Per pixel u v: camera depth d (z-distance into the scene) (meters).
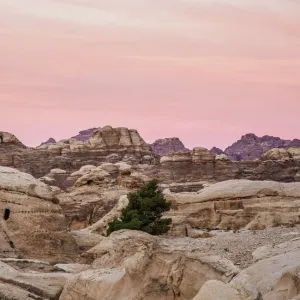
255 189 71.94
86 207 89.62
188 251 38.56
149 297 37.06
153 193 62.09
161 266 37.56
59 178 126.12
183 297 36.34
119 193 91.44
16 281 46.66
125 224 59.28
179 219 62.81
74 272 50.53
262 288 34.34
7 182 60.12
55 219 60.31
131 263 38.91
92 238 63.72
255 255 41.12
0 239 57.94
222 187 72.69
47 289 46.22
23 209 59.53
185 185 108.12
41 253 58.81
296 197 70.94
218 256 38.50
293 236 48.03
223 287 27.16
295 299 29.61
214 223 70.94
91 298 41.38
